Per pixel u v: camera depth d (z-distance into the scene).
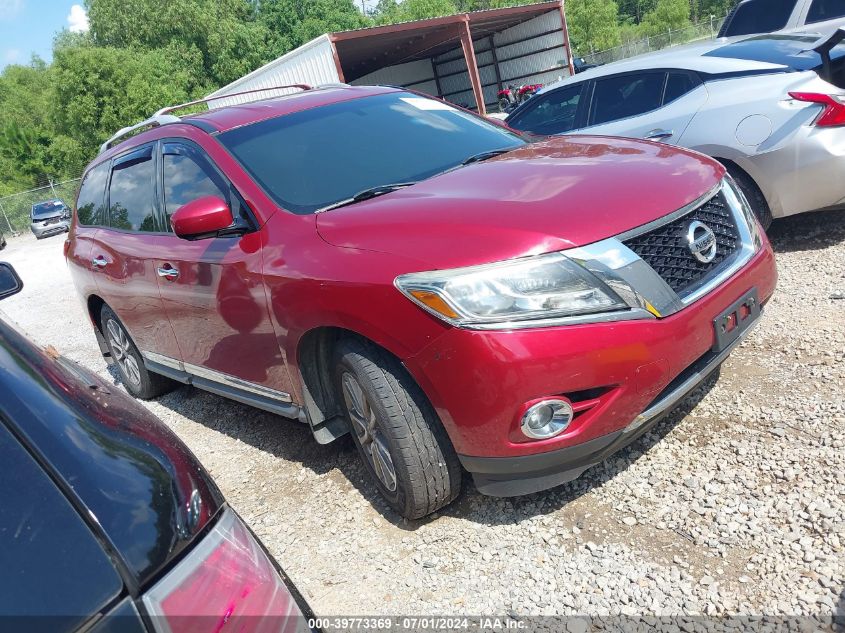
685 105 5.20
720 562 2.36
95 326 5.32
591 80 6.01
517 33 31.48
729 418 3.13
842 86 5.01
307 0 67.94
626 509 2.71
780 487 2.63
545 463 2.44
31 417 1.23
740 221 2.95
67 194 35.12
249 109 3.90
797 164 4.60
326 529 3.03
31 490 1.14
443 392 2.44
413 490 2.70
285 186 3.25
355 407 2.90
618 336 2.36
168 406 4.96
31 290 12.36
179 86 54.34
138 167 4.24
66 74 43.41
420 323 2.41
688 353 2.52
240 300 3.19
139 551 1.14
